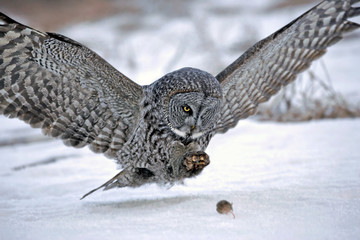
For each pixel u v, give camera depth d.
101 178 13.48
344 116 20.03
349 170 12.07
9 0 49.72
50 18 48.12
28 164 16.05
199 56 34.41
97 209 9.95
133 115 10.95
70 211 9.94
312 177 11.71
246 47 35.91
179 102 10.45
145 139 10.80
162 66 34.34
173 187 11.96
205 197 10.31
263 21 44.12
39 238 7.91
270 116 20.72
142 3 51.69
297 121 20.12
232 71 11.45
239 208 9.34
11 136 21.95
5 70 10.43
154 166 10.91
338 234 7.64
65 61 10.42
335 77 28.45
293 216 8.69
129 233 8.04
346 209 8.95
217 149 16.22
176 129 10.59
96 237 7.86
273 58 11.55
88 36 41.72
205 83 10.51
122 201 10.59
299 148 15.13
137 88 10.74
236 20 43.59
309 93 22.67
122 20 47.75
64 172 14.50
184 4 50.31
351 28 11.38
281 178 11.93
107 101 10.89
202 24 38.34
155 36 41.28
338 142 15.53
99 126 11.05
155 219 8.86
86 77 10.64
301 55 11.64
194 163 10.06
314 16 11.18
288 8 48.44
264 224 8.30
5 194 12.36
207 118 10.63
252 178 12.24
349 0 11.22
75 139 11.13
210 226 8.29
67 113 10.92
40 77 10.60
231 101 11.83
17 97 10.64
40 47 10.25
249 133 18.27
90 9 49.75
